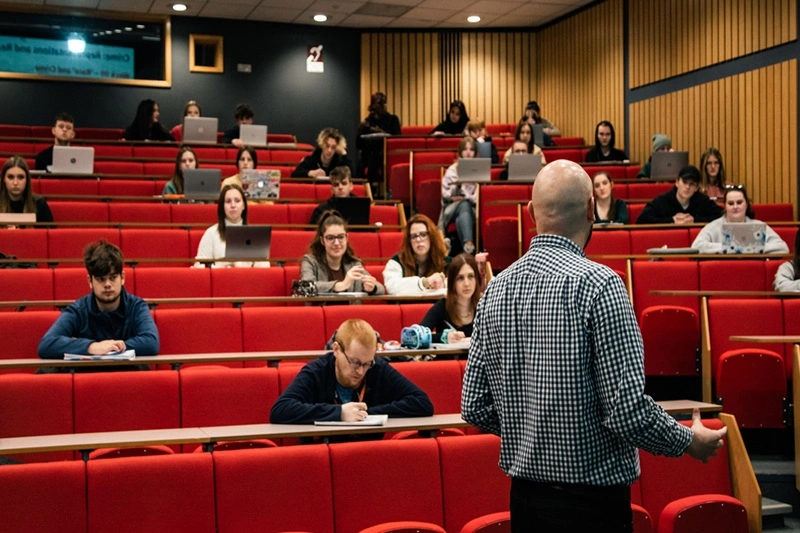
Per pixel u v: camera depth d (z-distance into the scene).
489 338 1.75
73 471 2.29
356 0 10.44
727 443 2.81
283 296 4.58
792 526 3.55
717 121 8.48
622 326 1.60
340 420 2.70
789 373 4.10
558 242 1.72
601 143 8.59
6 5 10.28
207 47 11.17
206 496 2.38
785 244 4.96
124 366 3.28
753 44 7.98
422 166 8.11
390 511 2.52
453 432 3.06
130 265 4.68
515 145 7.69
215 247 5.01
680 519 2.57
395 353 3.28
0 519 2.22
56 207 5.67
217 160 7.75
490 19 11.31
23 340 3.60
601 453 1.62
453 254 6.82
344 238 4.53
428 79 11.61
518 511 1.70
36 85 10.46
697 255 4.70
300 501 2.45
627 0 9.91
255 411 3.10
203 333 3.81
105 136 9.78
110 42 10.73
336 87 11.45
